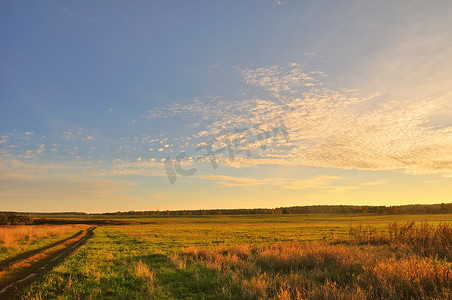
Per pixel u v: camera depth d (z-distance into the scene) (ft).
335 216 447.83
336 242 67.10
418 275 26.21
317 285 27.30
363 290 24.07
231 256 47.26
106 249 69.77
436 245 46.68
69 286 31.07
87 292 29.19
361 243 64.64
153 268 40.22
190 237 108.06
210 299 26.50
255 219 392.68
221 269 37.27
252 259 44.09
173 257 49.01
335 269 34.09
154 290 28.58
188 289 29.86
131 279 34.17
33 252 65.82
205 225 245.86
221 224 265.95
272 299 23.88
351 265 34.37
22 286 34.24
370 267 30.45
